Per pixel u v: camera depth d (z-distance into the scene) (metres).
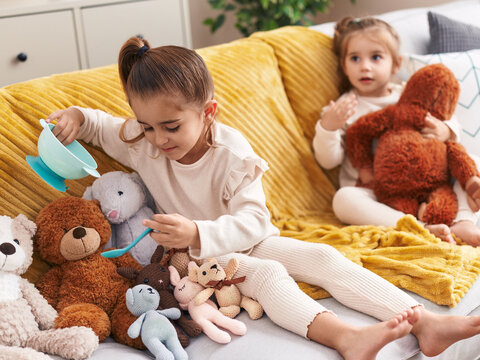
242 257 1.08
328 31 1.75
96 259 1.05
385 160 1.43
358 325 0.97
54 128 1.11
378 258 1.14
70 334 0.89
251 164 1.13
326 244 1.14
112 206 1.10
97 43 2.43
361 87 1.59
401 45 1.72
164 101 1.01
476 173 1.37
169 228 0.98
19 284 0.97
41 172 1.04
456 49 1.73
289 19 2.95
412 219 1.25
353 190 1.44
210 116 1.14
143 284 1.01
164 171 1.19
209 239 1.03
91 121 1.16
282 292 0.98
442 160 1.41
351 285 1.02
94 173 1.01
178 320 1.00
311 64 1.58
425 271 1.07
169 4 2.56
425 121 1.43
